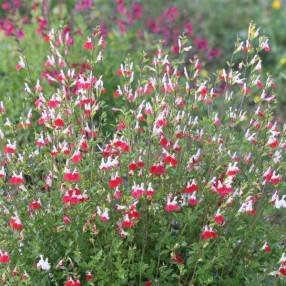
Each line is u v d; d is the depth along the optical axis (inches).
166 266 44.8
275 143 46.1
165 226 46.5
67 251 43.0
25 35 82.4
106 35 82.1
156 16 110.2
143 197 45.2
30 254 44.9
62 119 45.4
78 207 45.0
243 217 47.9
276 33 112.4
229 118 47.9
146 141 49.5
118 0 84.4
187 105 47.9
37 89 49.4
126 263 45.9
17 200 46.1
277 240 48.7
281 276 46.7
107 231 46.3
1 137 45.9
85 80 47.7
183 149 47.4
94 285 44.2
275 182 45.3
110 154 46.4
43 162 46.4
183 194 46.3
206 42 84.6
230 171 44.0
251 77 47.7
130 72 48.9
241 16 120.6
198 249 43.6
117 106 68.6
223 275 48.1
